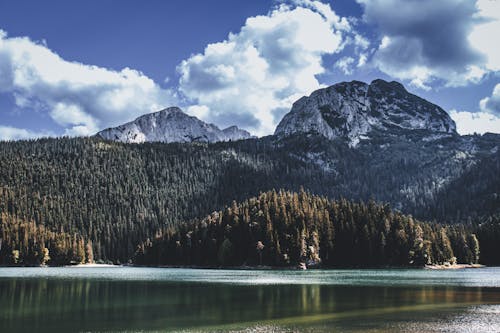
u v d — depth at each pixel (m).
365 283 118.19
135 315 65.44
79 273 178.25
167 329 55.62
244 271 196.12
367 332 53.06
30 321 61.03
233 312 67.69
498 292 94.25
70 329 55.91
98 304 76.75
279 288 104.38
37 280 132.88
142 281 128.62
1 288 104.56
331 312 67.31
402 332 53.12
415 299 82.31
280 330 54.53
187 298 85.00
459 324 57.56
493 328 55.22
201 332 53.78
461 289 100.50
